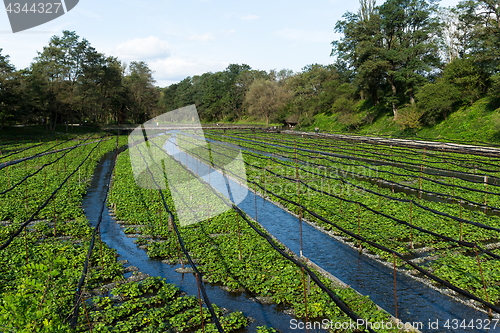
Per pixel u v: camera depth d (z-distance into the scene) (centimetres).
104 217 1677
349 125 5912
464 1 4503
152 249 1255
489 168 2458
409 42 5169
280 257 1145
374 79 5659
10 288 908
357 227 1425
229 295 955
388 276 1063
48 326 446
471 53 4438
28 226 1494
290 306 892
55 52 6444
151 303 907
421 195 1966
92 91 6694
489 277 985
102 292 966
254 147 4088
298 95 8094
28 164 2998
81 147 4400
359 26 5675
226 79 11219
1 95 4797
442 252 1196
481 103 4097
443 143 3538
